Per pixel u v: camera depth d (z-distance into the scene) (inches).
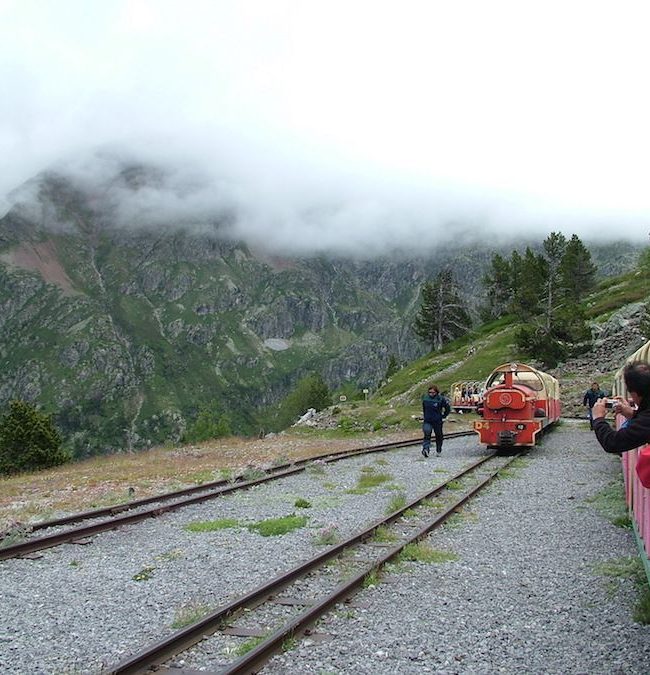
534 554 388.2
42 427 1723.7
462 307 4062.5
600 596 309.6
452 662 239.0
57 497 685.3
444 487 621.6
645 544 292.4
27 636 269.0
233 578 344.8
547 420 1020.5
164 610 297.9
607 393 1594.5
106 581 347.6
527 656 243.9
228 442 1435.8
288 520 479.8
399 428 1566.2
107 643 259.6
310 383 5935.0
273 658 240.1
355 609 292.7
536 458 871.1
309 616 269.0
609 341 2230.6
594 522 468.8
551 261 3449.8
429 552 383.6
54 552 412.8
